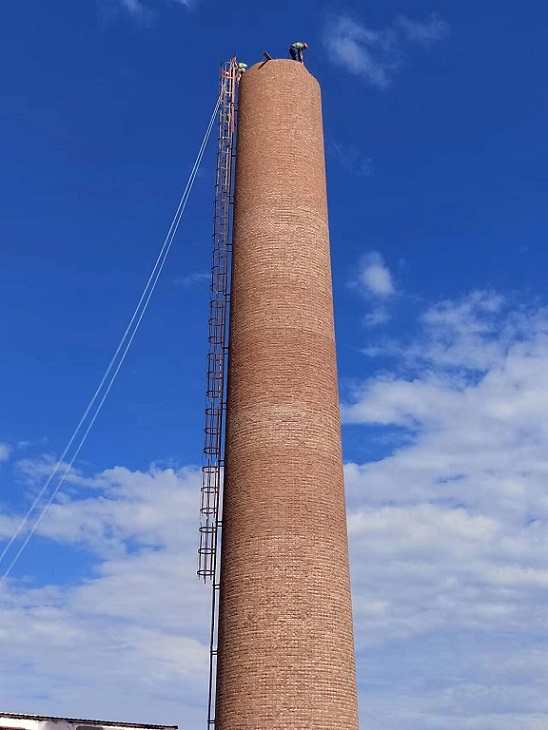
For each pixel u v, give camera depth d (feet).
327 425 110.83
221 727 98.12
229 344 117.91
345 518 109.40
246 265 119.14
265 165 123.44
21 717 133.69
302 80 129.70
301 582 100.63
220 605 104.83
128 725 144.46
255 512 104.63
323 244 122.01
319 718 95.35
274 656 97.25
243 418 110.73
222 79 140.46
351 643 102.32
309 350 113.50
